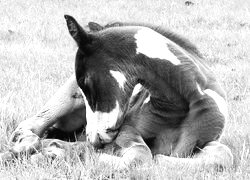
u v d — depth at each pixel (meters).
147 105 7.87
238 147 8.52
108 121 7.16
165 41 7.57
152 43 7.41
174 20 23.09
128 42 7.32
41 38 19.67
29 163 7.54
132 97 8.12
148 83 7.38
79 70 7.34
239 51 18.16
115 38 7.32
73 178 6.94
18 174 7.09
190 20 23.20
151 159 7.37
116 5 26.45
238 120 10.43
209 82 7.88
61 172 7.25
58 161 7.53
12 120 9.55
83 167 7.20
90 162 7.40
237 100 12.52
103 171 7.16
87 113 7.57
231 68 15.91
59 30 20.97
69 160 7.59
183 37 8.30
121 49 7.26
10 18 22.66
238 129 9.58
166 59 7.37
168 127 7.77
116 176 7.03
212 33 21.02
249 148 8.51
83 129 9.27
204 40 19.92
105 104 7.17
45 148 7.92
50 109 8.98
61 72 14.77
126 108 7.30
